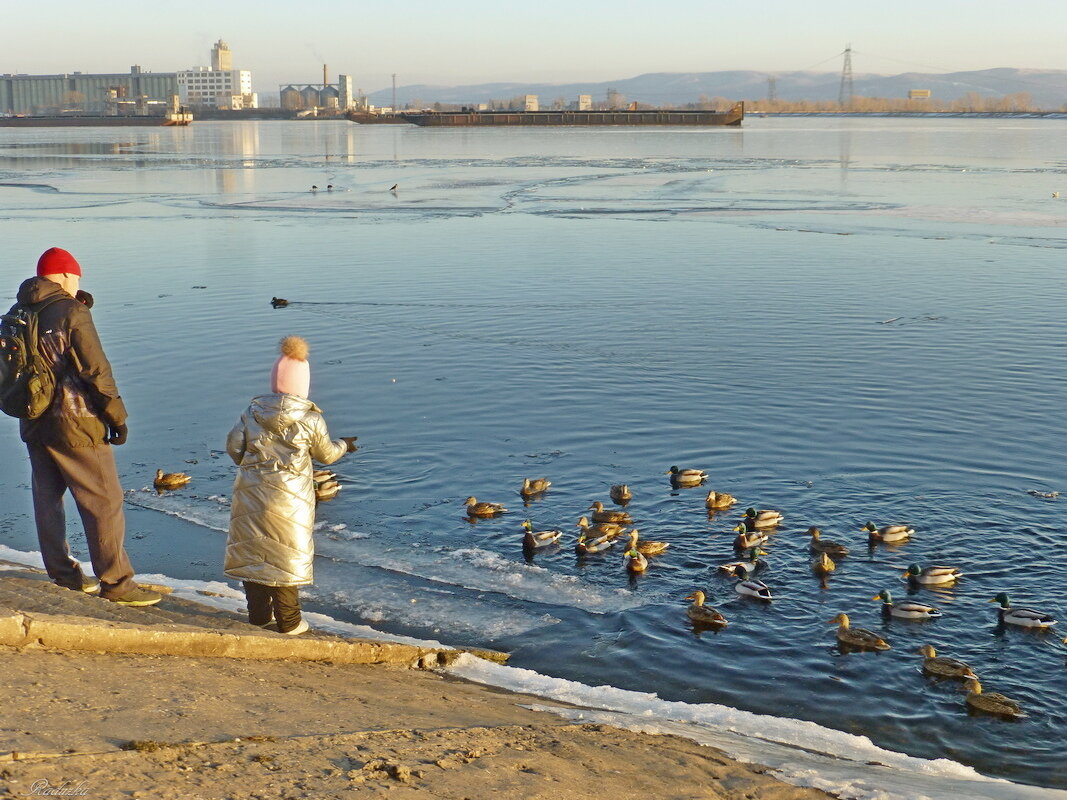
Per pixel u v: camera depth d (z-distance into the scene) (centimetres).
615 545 1975
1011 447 2491
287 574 1135
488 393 3002
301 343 1129
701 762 966
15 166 13638
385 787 698
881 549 1952
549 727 1008
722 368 3231
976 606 1736
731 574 1858
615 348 3503
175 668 936
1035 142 19550
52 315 1066
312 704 908
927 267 5041
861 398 2900
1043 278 4691
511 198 8975
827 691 1473
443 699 1063
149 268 5209
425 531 2053
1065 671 1538
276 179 11362
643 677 1503
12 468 2450
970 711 1421
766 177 11131
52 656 884
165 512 2153
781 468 2378
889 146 18238
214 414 2834
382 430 2680
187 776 659
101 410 1103
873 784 997
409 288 4628
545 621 1681
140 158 15688
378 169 13025
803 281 4700
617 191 9594
